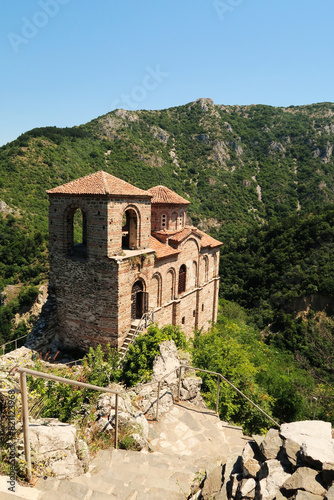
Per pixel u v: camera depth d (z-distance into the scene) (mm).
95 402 11492
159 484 7543
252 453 6992
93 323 23172
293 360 40656
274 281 65250
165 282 28297
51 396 10688
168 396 12539
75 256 24078
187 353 19266
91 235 22203
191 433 10773
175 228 31672
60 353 24281
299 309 57688
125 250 24359
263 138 170375
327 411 25094
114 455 8648
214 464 8289
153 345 17766
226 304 63406
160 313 28109
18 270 76625
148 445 9836
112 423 9930
